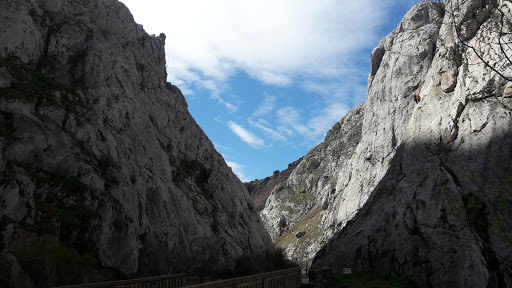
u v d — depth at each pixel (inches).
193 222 1761.8
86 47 1733.5
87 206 1210.6
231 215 2235.5
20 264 921.5
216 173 2314.2
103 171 1398.9
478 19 1663.4
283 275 783.7
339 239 1577.3
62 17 1771.7
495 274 1020.5
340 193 3853.3
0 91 1237.1
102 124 1541.6
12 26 1470.2
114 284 732.0
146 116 1907.0
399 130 3036.4
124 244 1294.3
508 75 1381.6
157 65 2293.3
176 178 1939.0
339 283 1015.6
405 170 1569.9
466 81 1552.7
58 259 1012.5
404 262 1191.6
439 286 1040.8
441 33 1898.4
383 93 3326.8
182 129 2250.2
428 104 1733.5
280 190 6368.1
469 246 1073.5
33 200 1050.1
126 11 2155.5
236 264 1870.1
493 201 1160.8
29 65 1525.6
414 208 1325.0
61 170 1252.5
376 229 1422.2
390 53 3440.0
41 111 1309.1
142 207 1531.7
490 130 1360.7
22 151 1162.6
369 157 3248.0
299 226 4783.5
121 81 1812.3
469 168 1323.8
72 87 1587.1
